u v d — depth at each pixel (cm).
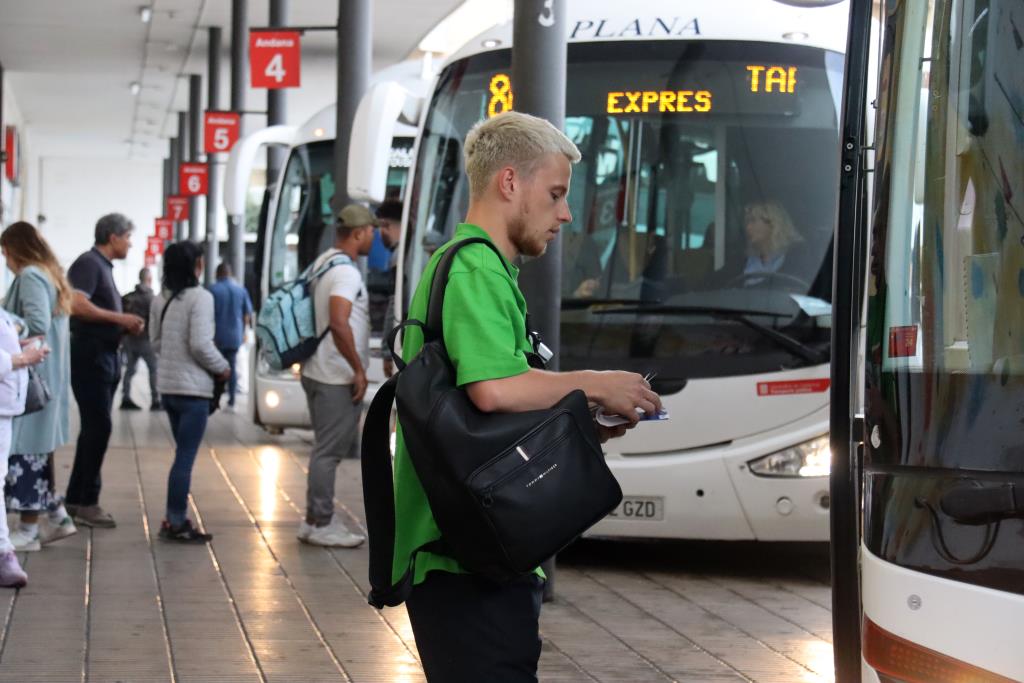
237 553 1070
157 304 1127
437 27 3462
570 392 382
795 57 1022
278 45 2211
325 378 1092
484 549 373
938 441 418
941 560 405
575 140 1029
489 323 382
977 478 406
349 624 842
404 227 1106
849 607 494
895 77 462
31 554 1044
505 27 1094
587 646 795
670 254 1005
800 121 1016
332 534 1103
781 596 948
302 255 1969
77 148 6844
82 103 5312
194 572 992
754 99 1017
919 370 429
